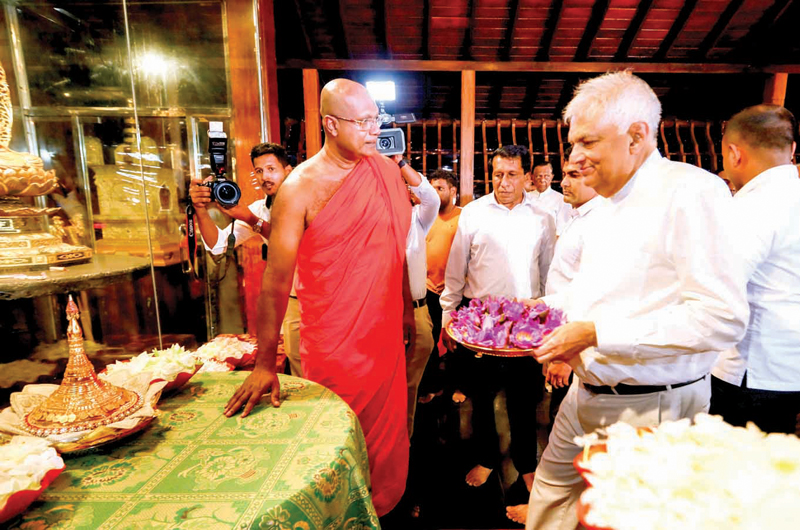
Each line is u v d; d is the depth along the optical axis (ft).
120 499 2.77
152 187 10.59
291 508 2.75
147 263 8.73
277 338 4.32
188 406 4.11
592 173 4.05
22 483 2.49
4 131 7.13
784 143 5.15
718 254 3.52
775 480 1.68
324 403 4.16
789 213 4.97
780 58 15.64
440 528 6.60
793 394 5.32
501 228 8.82
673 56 15.97
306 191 4.71
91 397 3.34
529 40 15.31
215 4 10.00
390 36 15.01
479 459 8.23
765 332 5.25
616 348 3.72
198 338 11.12
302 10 13.97
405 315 6.29
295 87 17.49
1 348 9.11
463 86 15.69
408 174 6.68
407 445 5.76
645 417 4.18
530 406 8.68
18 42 9.60
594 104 3.81
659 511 1.64
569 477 4.90
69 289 6.85
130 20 9.90
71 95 10.03
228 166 10.80
